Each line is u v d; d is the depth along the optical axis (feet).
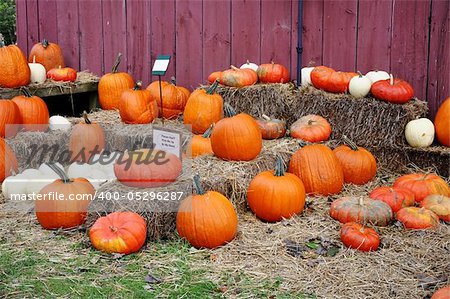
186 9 20.76
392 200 13.66
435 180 14.58
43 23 23.70
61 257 11.80
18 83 19.08
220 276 11.08
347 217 13.09
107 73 22.54
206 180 13.19
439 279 10.83
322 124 16.75
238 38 20.10
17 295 10.43
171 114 18.75
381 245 12.15
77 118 19.22
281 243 12.30
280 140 16.58
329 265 11.39
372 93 16.46
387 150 16.38
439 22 17.12
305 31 18.97
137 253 12.00
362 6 18.06
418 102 16.52
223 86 17.99
